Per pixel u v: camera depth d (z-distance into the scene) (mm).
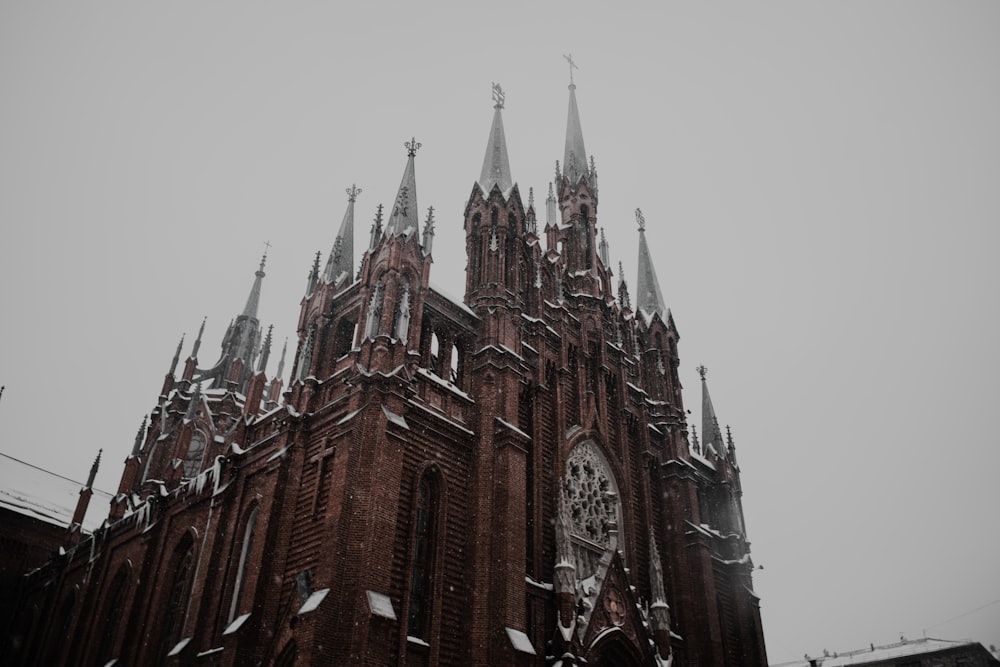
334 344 41062
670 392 54188
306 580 31344
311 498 35000
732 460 56844
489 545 35281
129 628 44562
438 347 40938
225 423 67312
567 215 57094
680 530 47469
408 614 31594
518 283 45188
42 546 71250
